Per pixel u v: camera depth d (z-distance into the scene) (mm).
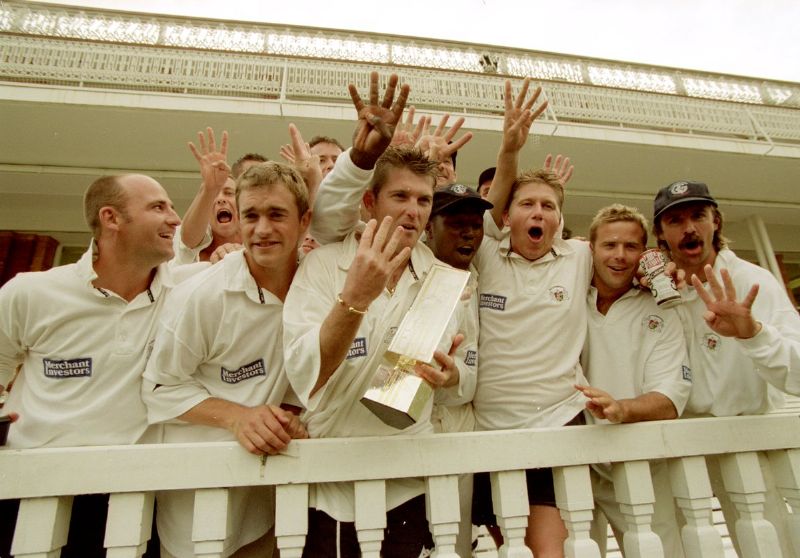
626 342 1779
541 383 1697
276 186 1370
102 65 5867
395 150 1604
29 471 1134
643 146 6621
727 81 8430
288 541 1196
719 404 1787
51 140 5633
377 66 6738
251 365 1451
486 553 2850
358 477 1242
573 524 1364
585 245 2041
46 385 1479
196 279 1486
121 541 1142
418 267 1562
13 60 5602
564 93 7266
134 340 1538
